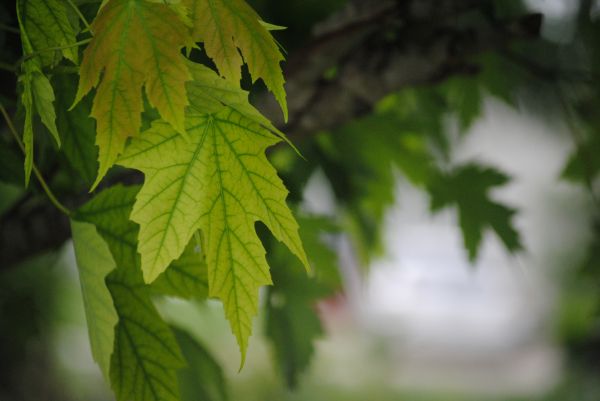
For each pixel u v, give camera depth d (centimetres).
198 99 53
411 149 97
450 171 98
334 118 74
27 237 74
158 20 52
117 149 52
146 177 52
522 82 92
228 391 78
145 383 58
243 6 53
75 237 56
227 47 53
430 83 74
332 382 466
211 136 53
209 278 53
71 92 59
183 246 53
